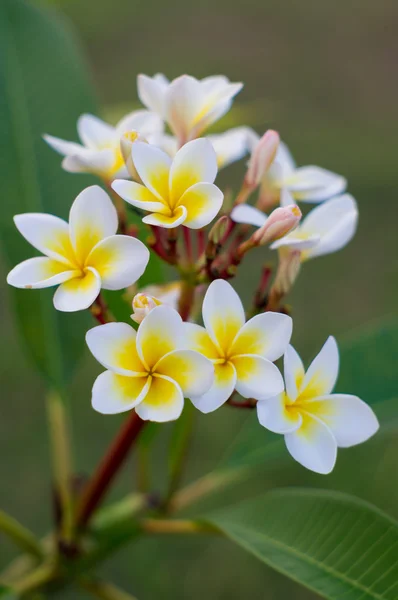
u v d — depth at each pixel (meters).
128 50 2.50
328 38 2.79
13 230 0.90
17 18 0.95
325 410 0.71
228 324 0.70
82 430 1.57
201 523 0.82
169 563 1.42
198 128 0.79
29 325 0.90
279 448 0.88
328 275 1.91
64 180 0.93
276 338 0.70
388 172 2.18
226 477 0.89
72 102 0.95
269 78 2.55
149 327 0.68
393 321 0.91
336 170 2.18
